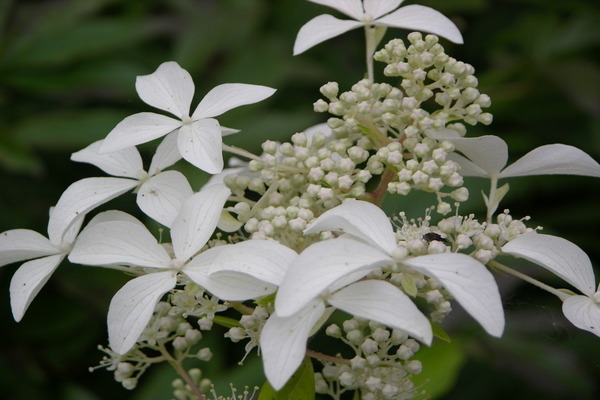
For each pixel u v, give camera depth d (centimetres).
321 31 46
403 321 40
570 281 43
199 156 43
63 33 58
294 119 57
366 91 45
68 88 58
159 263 42
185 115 44
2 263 45
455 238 44
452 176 44
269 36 60
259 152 57
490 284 40
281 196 45
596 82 59
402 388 45
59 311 58
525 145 58
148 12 63
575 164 45
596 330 42
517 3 62
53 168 59
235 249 41
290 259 41
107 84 58
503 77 60
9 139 55
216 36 59
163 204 44
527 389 57
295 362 40
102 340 58
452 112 45
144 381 58
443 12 60
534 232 44
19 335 57
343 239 40
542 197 58
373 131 45
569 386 55
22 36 59
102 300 56
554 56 59
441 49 45
